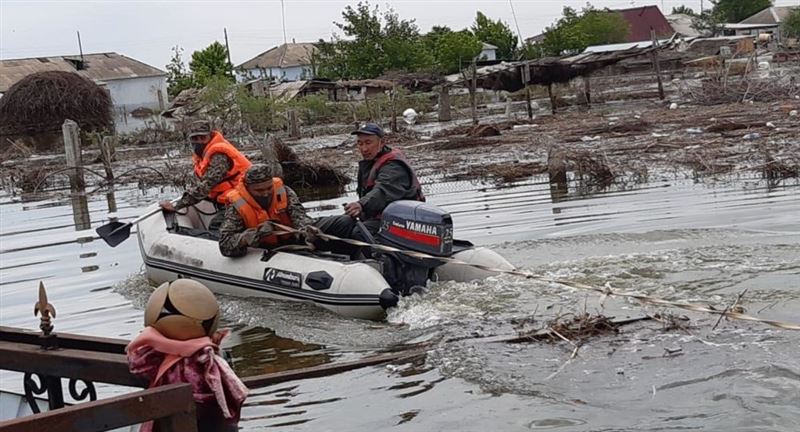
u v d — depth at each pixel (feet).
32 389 13.58
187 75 239.30
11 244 44.29
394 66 205.16
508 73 113.29
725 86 107.76
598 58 117.50
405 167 29.89
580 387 18.85
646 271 27.17
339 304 26.27
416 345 22.85
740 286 24.84
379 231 28.37
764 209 36.86
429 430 17.38
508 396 18.71
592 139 72.02
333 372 21.29
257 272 28.66
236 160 34.68
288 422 18.43
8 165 98.07
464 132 90.99
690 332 21.53
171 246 31.78
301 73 272.92
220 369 11.55
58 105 128.47
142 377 11.73
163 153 100.99
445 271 28.43
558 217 39.06
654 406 17.54
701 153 55.31
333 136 105.81
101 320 27.81
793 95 104.22
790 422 16.24
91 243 42.93
